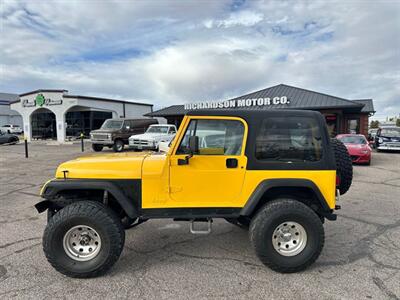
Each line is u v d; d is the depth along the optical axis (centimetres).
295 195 358
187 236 442
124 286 306
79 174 335
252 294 290
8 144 2595
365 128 2439
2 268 345
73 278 322
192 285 307
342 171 371
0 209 582
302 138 344
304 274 329
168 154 336
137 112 3469
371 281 313
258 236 327
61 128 2911
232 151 342
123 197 329
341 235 443
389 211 564
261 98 2192
